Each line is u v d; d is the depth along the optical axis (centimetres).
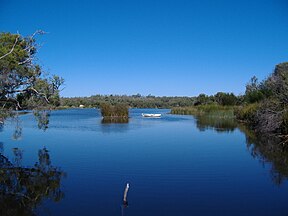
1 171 1725
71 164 1880
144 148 2469
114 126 4406
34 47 2061
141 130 3844
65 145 2603
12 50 1838
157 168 1766
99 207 1174
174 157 2084
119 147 2509
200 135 3347
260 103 4222
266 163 1911
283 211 1131
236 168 1761
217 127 4262
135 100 15425
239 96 8031
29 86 2028
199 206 1180
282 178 1560
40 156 2127
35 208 1173
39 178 1579
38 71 2053
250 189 1381
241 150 2375
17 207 1188
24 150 2361
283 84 3606
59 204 1210
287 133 2981
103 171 1700
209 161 1964
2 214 1118
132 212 1125
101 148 2455
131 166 1812
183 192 1339
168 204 1200
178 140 2944
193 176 1593
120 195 1306
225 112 6450
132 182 1490
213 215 1098
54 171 1712
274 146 2575
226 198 1266
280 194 1316
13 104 2058
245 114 5084
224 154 2202
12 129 3762
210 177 1577
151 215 1098
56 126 4350
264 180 1527
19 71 1900
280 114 3259
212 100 9344
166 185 1438
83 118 6381
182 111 8444
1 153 2228
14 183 1504
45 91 2069
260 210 1143
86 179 1548
